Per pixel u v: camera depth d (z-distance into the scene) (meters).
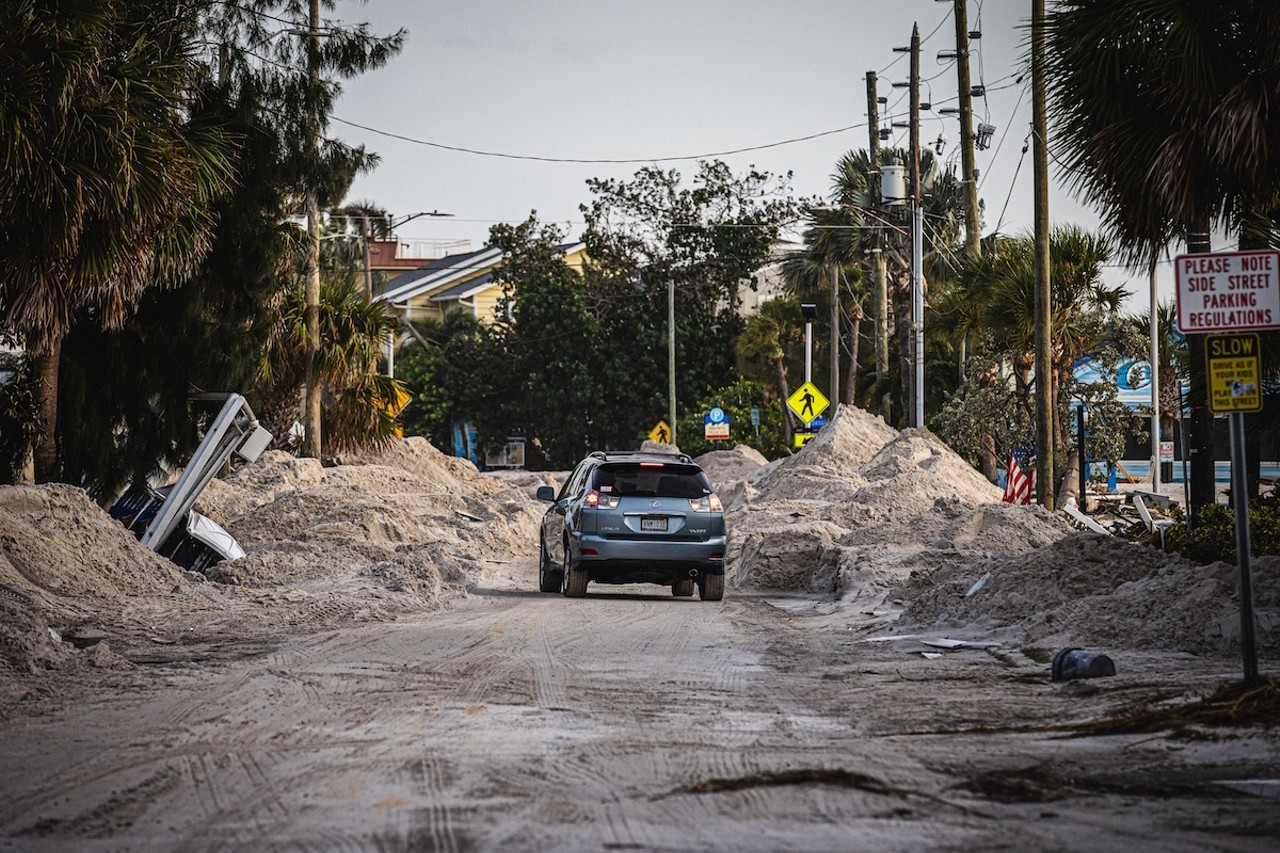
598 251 193.50
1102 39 34.69
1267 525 42.84
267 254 72.62
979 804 16.42
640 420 189.12
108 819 15.48
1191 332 22.67
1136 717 21.89
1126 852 14.16
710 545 49.03
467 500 87.31
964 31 103.94
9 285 45.03
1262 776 17.98
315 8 75.81
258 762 18.73
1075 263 83.75
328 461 100.88
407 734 21.02
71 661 28.30
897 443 95.88
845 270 163.38
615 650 33.16
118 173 44.25
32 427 57.47
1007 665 30.39
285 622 38.22
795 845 14.35
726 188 190.88
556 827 15.08
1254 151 32.25
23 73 42.06
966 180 104.12
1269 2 31.94
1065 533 59.66
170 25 62.97
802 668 30.31
